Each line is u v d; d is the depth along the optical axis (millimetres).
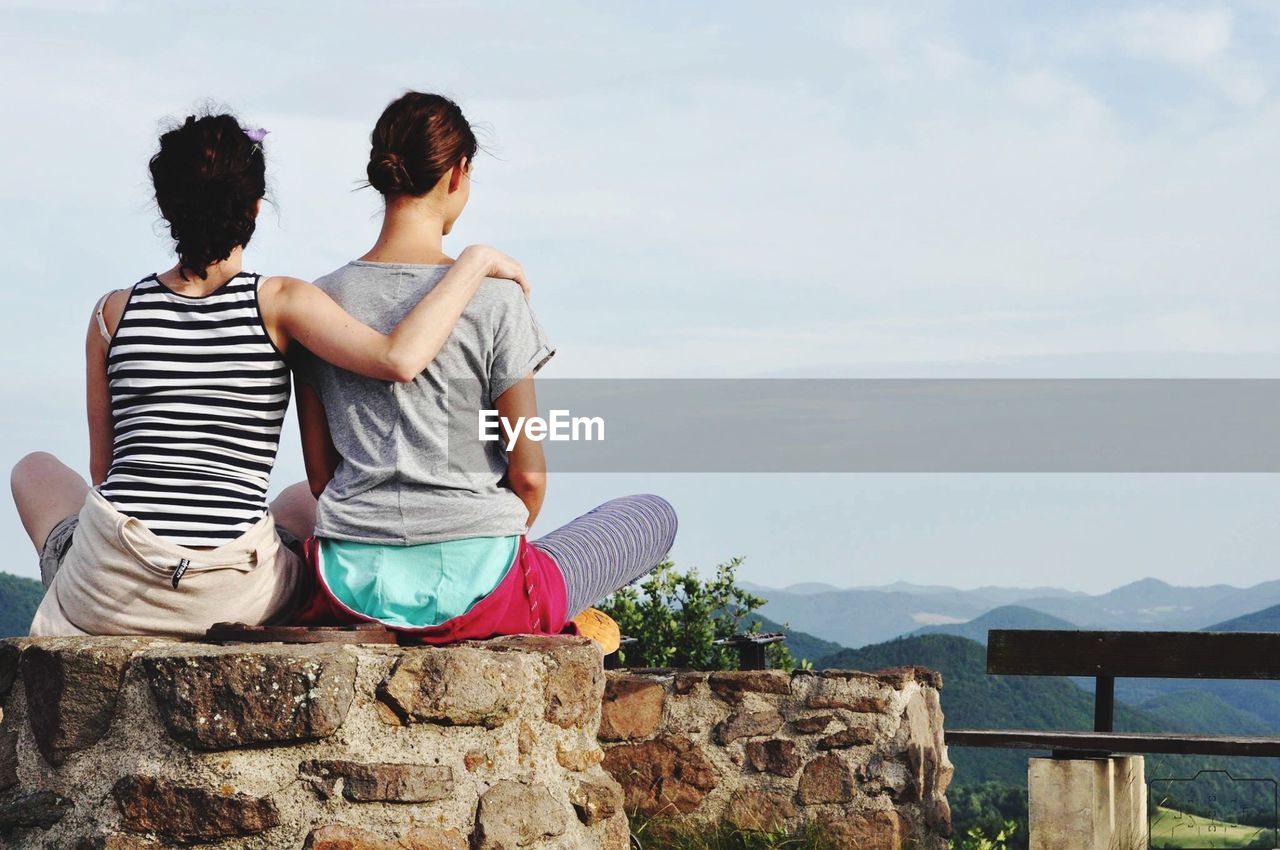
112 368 2955
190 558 2814
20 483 3375
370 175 3111
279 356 2986
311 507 3449
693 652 9539
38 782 2684
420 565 2977
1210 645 5531
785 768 5074
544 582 3221
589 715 2998
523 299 3109
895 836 4934
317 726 2545
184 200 2859
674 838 5000
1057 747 5398
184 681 2561
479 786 2688
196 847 2553
